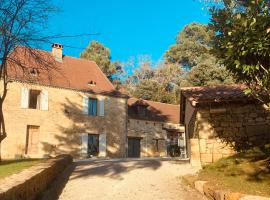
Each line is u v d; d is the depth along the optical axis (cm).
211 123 1212
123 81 5716
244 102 1209
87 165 1517
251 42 728
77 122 2614
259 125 1194
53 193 891
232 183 858
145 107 3173
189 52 5641
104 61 5091
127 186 1011
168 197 882
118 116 2848
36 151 2420
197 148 1203
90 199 874
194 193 912
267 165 954
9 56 1414
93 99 2772
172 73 5406
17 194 580
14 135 2320
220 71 3419
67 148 2528
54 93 2547
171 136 3275
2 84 2309
